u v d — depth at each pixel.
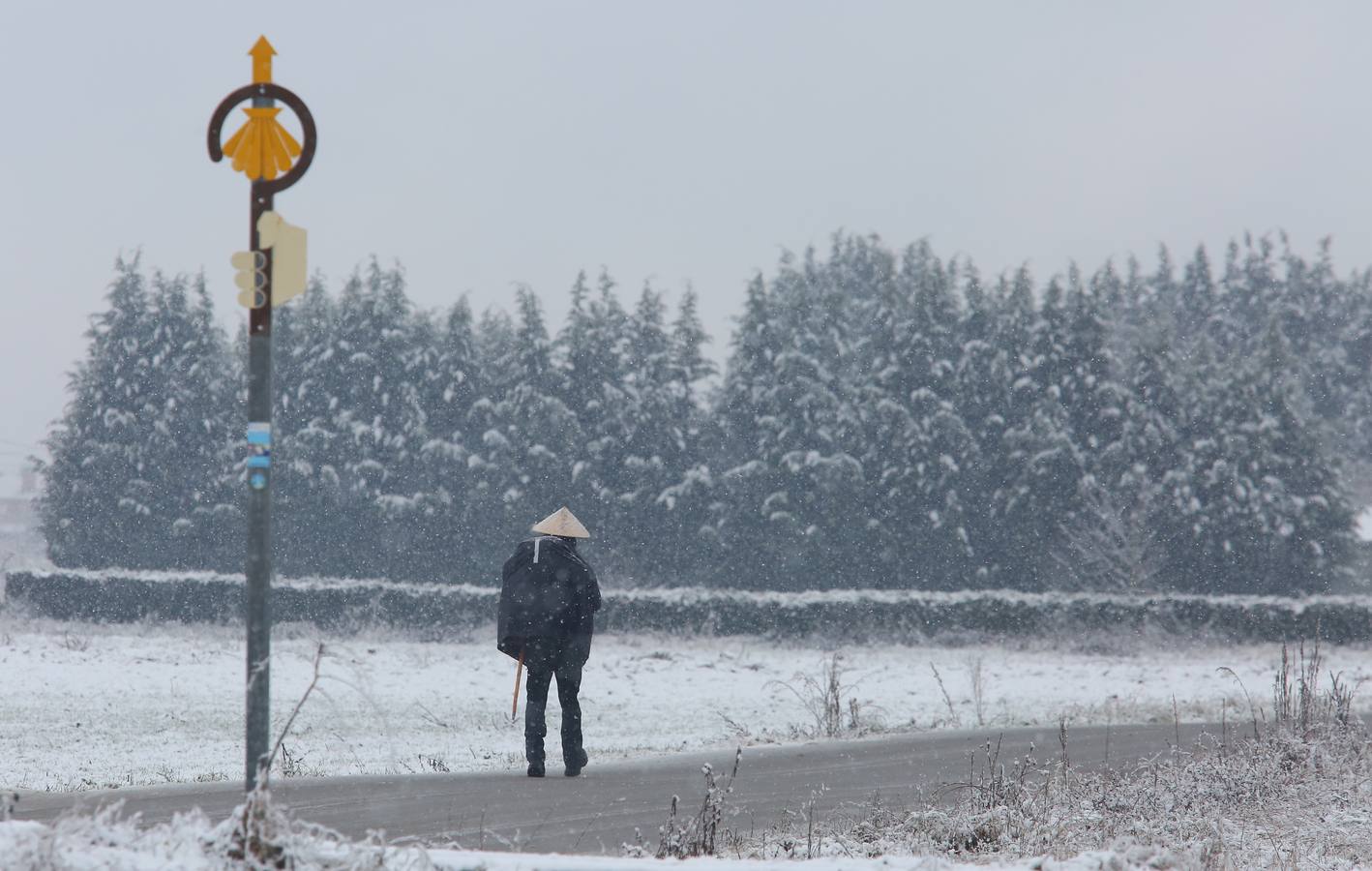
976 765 24.69
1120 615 69.56
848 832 17.44
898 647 67.06
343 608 73.94
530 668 21.77
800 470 101.06
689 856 14.85
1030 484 97.94
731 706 40.97
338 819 17.19
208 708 36.94
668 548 102.69
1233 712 37.16
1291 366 102.69
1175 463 98.12
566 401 106.31
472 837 15.98
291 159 12.24
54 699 38.59
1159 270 195.88
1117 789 20.44
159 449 106.75
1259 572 96.94
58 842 10.67
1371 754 25.28
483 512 104.31
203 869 10.77
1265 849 17.31
